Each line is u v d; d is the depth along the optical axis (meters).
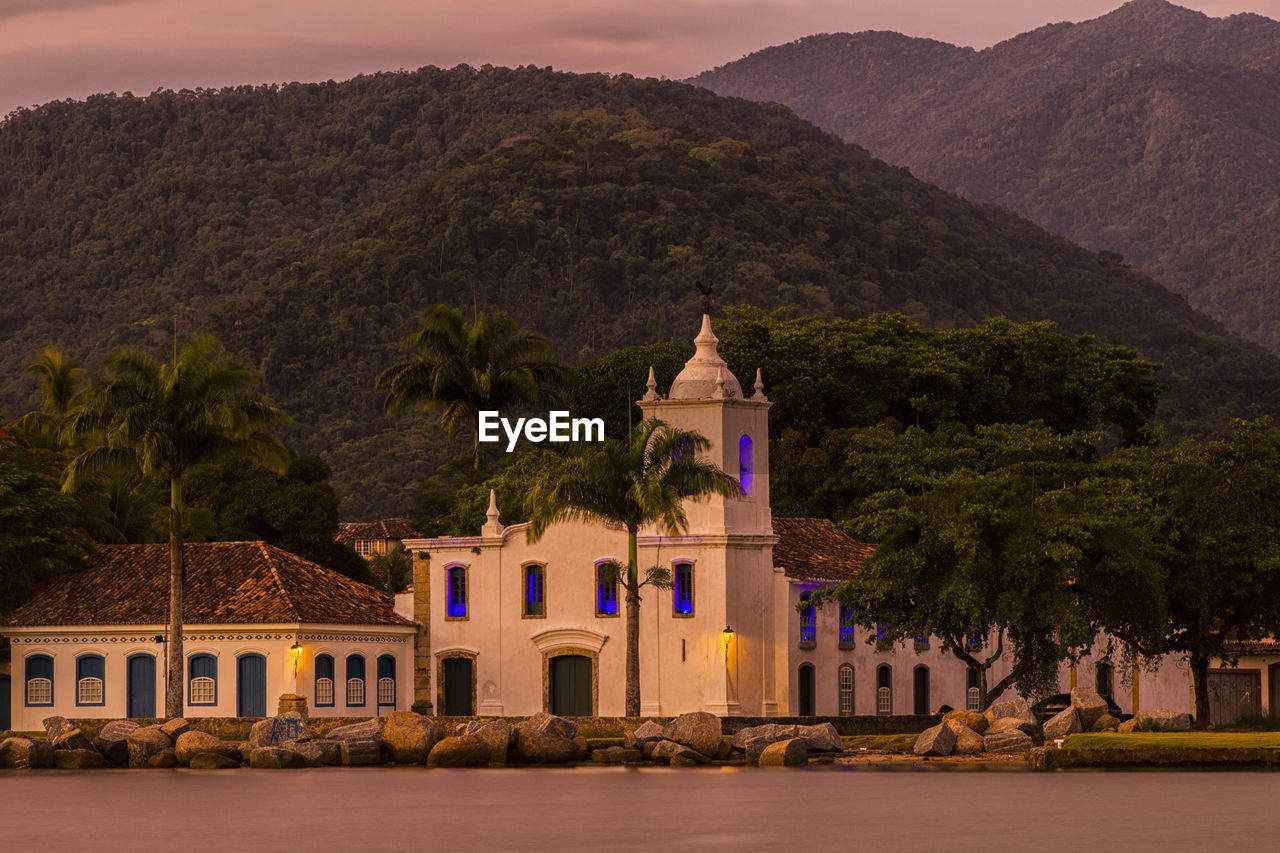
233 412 95.06
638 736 83.94
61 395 137.38
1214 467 95.00
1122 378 157.00
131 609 101.62
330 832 53.81
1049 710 100.81
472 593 104.12
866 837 50.75
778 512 133.00
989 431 133.50
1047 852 46.97
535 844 50.19
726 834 51.91
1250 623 98.12
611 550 101.94
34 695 102.38
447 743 81.56
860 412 149.75
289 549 136.75
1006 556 88.50
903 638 94.38
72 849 50.78
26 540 103.50
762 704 100.50
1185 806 56.97
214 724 91.75
